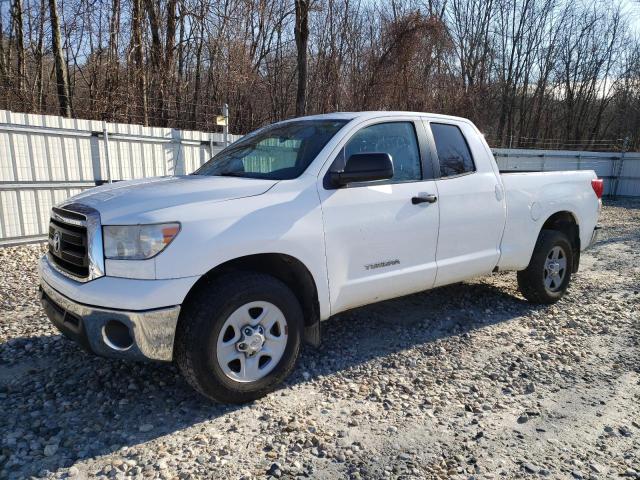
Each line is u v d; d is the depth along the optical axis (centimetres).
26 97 1347
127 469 267
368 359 412
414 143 438
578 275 712
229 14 1806
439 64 2300
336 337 456
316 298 367
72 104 1362
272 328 348
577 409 338
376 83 2036
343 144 390
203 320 309
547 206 530
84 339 310
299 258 351
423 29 1994
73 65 1723
